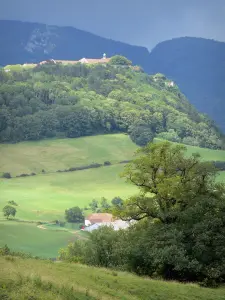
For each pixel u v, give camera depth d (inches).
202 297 1594.5
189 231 2146.9
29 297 1011.3
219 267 2017.7
